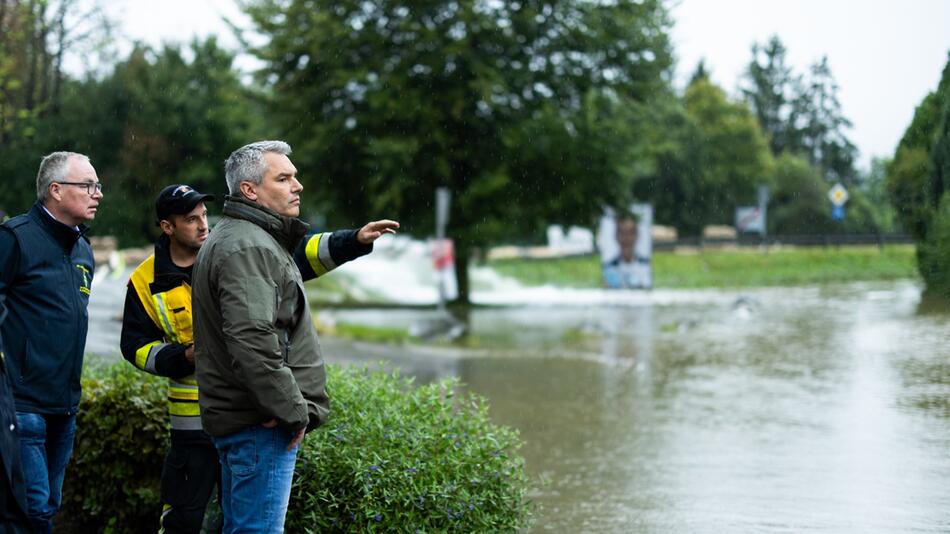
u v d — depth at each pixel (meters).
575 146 34.84
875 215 81.81
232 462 5.21
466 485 6.68
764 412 14.15
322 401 5.30
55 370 6.05
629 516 8.91
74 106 51.31
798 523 8.59
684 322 27.94
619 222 39.94
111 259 39.88
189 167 53.78
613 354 21.64
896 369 17.50
